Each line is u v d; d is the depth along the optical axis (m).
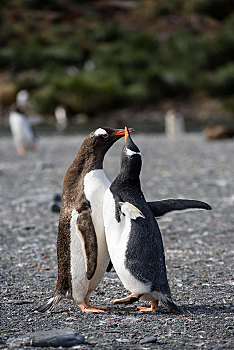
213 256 12.66
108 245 8.16
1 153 39.12
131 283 7.97
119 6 161.62
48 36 133.00
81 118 77.19
